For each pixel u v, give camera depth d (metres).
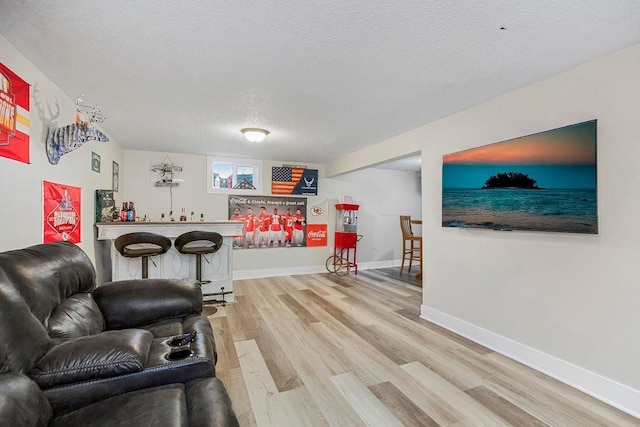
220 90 2.62
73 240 2.86
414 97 2.76
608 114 2.03
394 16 1.62
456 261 3.15
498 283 2.74
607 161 2.04
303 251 6.28
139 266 3.79
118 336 1.37
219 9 1.58
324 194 6.46
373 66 2.19
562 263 2.29
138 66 2.20
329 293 4.69
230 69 2.24
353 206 6.29
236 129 3.81
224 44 1.92
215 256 4.21
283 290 4.87
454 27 1.72
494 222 2.72
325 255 6.46
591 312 2.12
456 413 1.87
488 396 2.05
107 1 1.51
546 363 2.36
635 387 1.91
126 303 2.00
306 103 2.92
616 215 2.00
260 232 5.94
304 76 2.35
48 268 1.53
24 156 2.04
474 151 2.91
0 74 1.78
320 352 2.67
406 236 6.21
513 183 2.56
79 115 2.79
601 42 1.88
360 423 1.78
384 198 7.05
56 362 1.17
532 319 2.47
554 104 2.32
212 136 4.17
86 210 3.20
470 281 3.00
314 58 2.08
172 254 4.00
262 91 2.64
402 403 1.97
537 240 2.45
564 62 2.13
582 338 2.16
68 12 1.60
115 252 3.68
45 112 2.32
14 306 1.16
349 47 1.94
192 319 2.06
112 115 3.28
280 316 3.60
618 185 1.99
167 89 2.60
